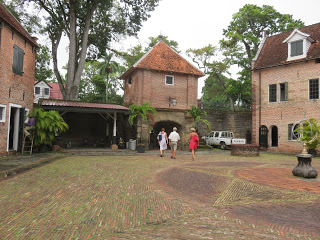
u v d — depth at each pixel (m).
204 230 3.52
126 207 4.55
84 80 44.53
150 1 22.62
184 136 18.95
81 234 3.33
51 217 3.97
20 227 3.54
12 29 11.61
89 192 5.57
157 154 15.07
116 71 40.78
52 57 23.80
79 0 21.06
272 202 4.92
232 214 4.23
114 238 3.22
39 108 13.76
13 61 11.83
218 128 25.45
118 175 7.69
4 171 7.71
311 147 15.59
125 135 20.44
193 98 19.52
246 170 8.82
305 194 5.50
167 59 19.48
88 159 11.62
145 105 16.67
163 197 5.28
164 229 3.55
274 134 20.39
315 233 3.41
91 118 19.47
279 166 10.18
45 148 14.52
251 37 25.91
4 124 11.27
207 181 6.92
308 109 17.50
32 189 5.73
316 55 17.12
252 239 3.21
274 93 19.73
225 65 34.25
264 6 26.81
